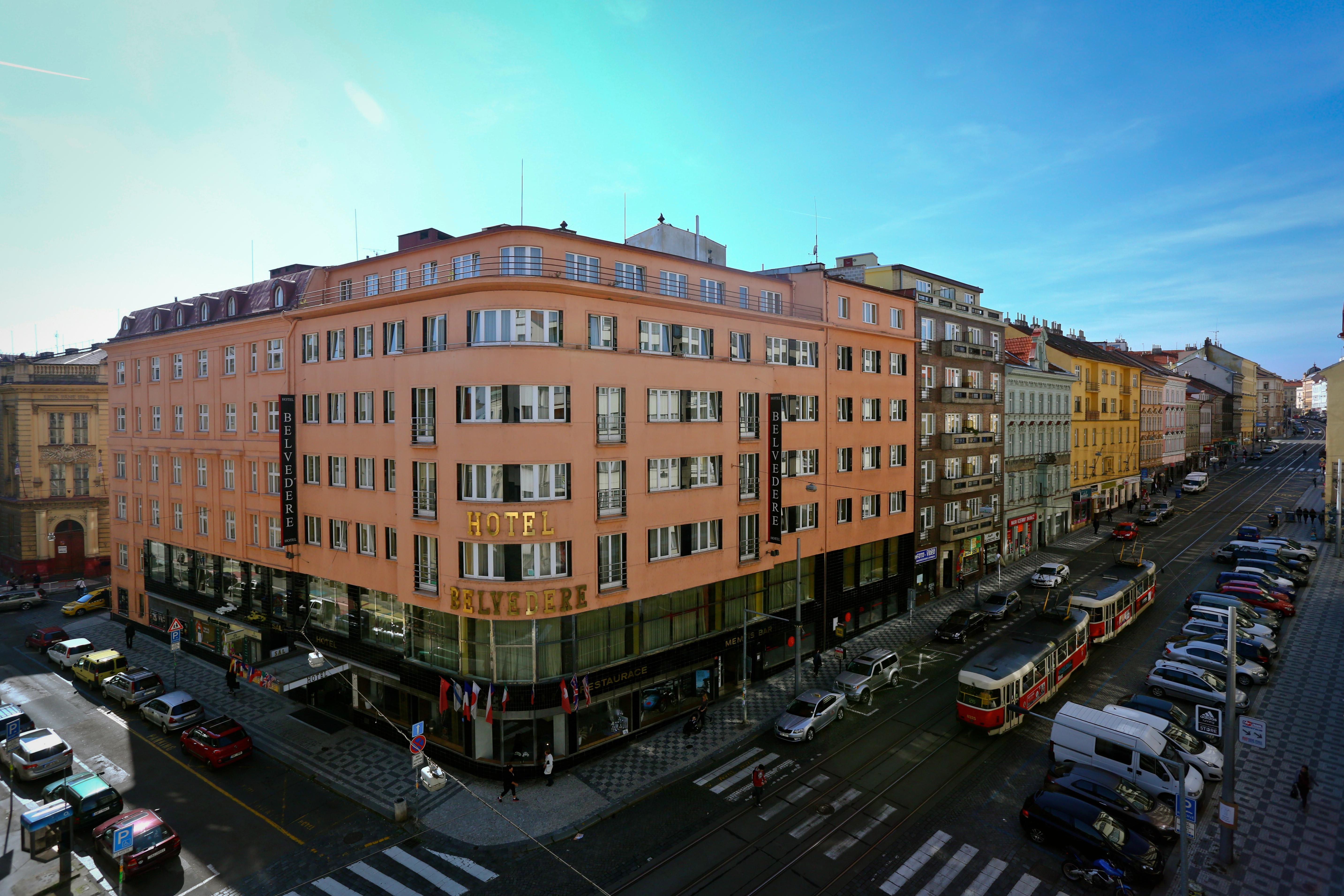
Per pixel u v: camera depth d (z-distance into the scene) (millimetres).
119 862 21750
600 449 28547
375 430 31234
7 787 27844
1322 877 20531
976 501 54656
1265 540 60094
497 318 27156
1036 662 31859
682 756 28984
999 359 57562
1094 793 23266
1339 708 31266
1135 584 44031
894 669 36125
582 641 28594
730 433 33906
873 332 43219
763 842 22859
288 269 39406
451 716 29109
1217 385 132000
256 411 37406
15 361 63531
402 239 36000
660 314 31141
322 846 23250
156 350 43906
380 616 31766
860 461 42812
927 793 25594
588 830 23938
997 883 20656
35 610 54500
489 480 26969
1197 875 20859
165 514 43969
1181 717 29453
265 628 37094
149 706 33094
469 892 20750
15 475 61281
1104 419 77875
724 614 34844
